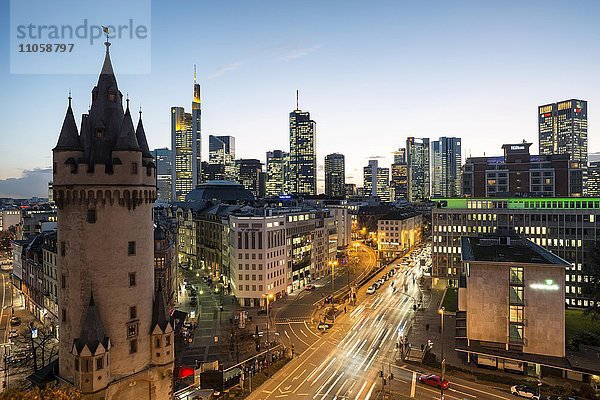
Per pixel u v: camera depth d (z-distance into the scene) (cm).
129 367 5938
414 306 13375
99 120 6019
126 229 5956
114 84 6291
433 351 9544
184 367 8150
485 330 8506
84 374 5453
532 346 8175
